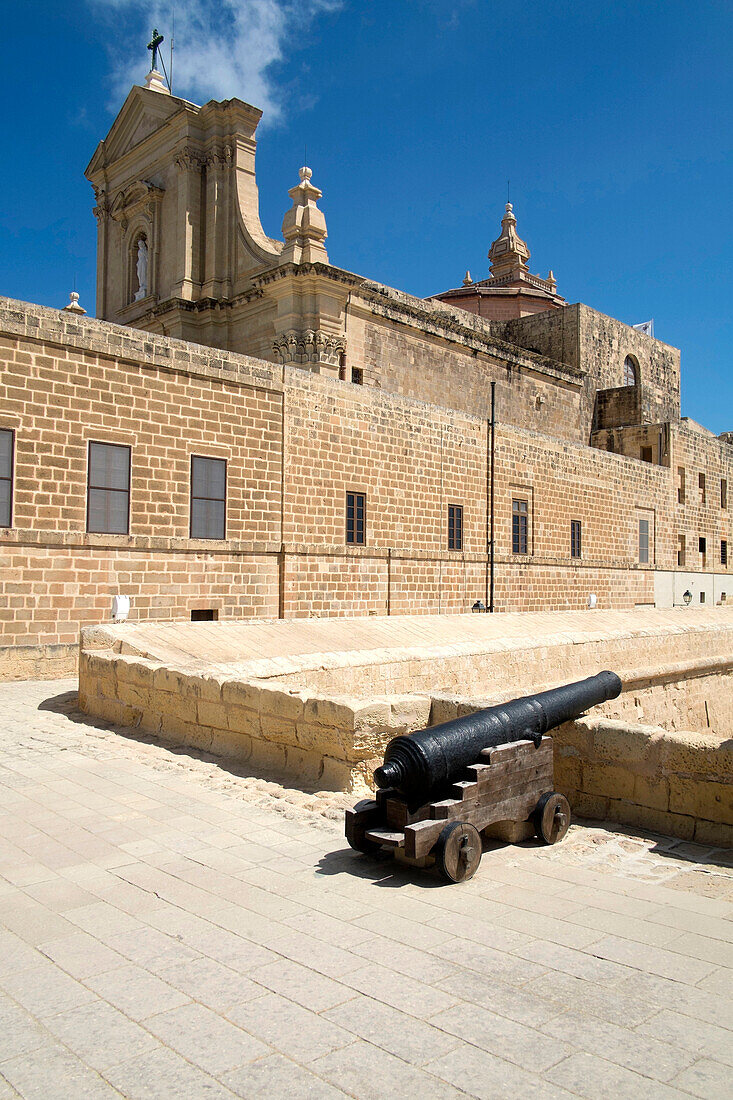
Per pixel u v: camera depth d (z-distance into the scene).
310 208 28.58
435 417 25.62
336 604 21.97
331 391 21.91
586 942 4.77
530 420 39.78
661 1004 4.04
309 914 5.10
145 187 33.75
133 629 13.50
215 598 18.80
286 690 8.62
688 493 41.66
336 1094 3.29
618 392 44.16
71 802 7.48
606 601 34.62
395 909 5.21
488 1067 3.48
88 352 16.42
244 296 30.44
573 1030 3.77
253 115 32.25
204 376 18.62
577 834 7.03
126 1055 3.56
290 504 20.70
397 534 24.09
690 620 29.75
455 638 19.28
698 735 7.18
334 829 6.79
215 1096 3.28
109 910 5.13
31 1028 3.78
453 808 5.89
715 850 6.66
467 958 4.52
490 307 53.72
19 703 12.51
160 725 10.33
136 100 35.22
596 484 34.22
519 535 29.69
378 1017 3.87
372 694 12.73
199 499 18.55
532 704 7.09
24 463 15.42
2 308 15.12
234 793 7.77
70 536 15.98
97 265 38.00
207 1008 3.95
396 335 32.75
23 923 4.93
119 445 16.95
